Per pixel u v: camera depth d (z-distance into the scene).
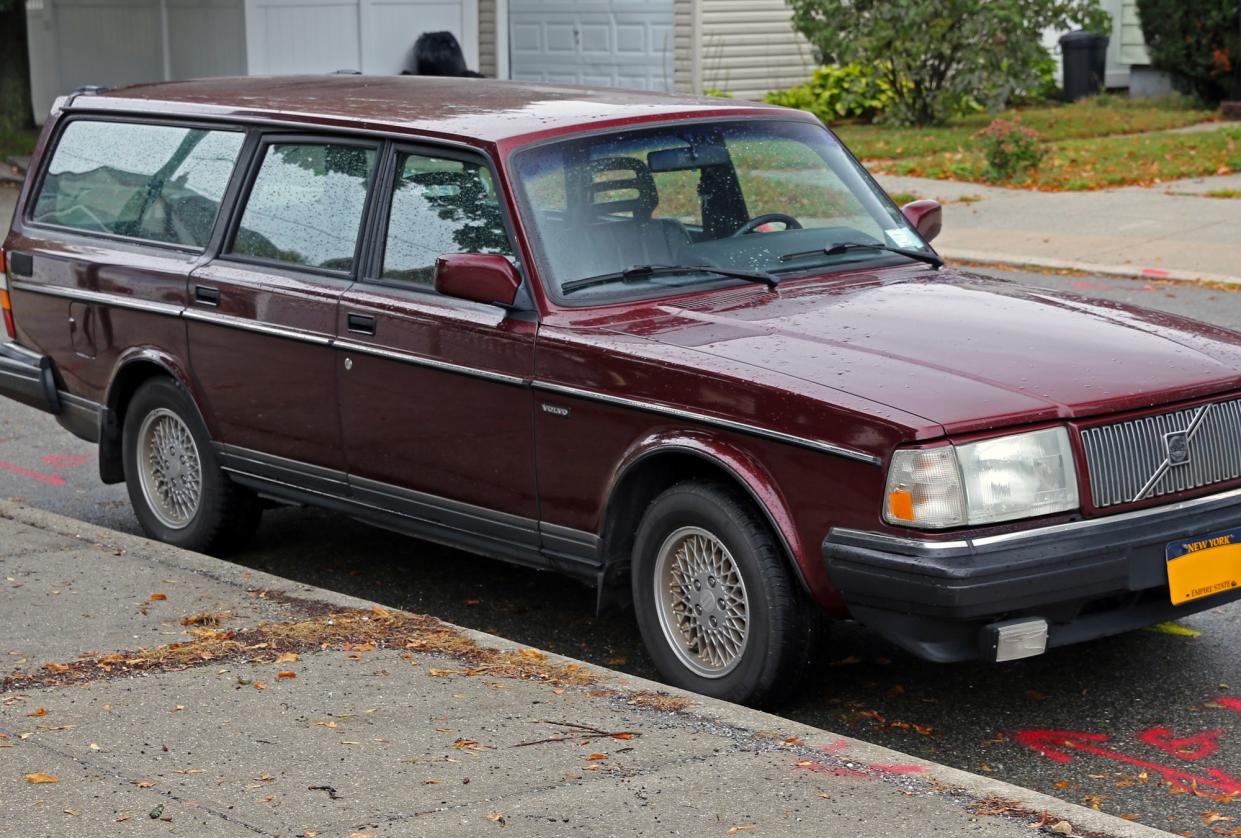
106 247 7.43
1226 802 4.62
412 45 23.27
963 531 4.75
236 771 4.52
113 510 8.18
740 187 6.32
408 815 4.21
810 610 5.14
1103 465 4.94
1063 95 25.95
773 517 5.01
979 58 22.09
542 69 25.33
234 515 7.14
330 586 6.91
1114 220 15.45
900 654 5.90
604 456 5.50
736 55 24.17
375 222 6.32
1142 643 5.97
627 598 5.75
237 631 5.79
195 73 23.27
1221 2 22.77
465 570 7.12
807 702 5.45
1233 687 5.53
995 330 5.43
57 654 5.55
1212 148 19.19
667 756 4.61
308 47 22.48
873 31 22.30
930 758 4.99
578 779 4.45
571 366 5.54
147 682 5.27
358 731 4.82
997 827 4.11
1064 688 5.55
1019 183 17.70
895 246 6.46
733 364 5.18
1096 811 4.26
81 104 7.82
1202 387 5.16
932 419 4.75
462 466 6.00
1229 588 5.16
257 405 6.74
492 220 5.92
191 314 6.91
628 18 24.36
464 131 6.08
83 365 7.52
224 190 6.96
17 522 7.29
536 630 6.33
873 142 21.23
